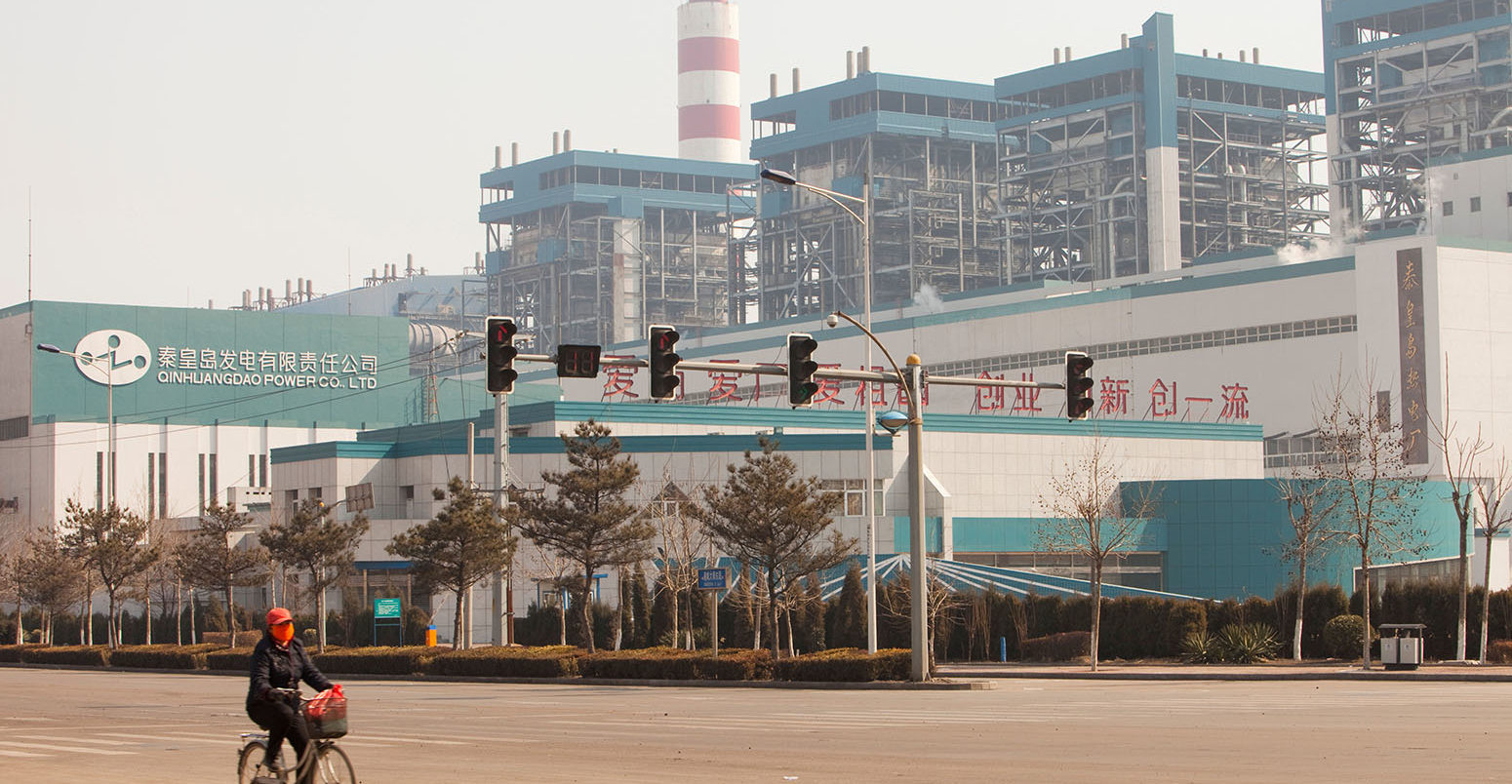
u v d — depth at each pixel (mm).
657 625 70062
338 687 17203
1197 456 93125
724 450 79375
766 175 48469
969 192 194625
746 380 129000
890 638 65375
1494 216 135125
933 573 66938
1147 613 61875
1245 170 177250
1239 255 142125
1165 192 166375
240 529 72188
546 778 20156
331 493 86812
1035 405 122688
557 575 68875
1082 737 25422
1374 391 107000
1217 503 82188
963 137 193000
